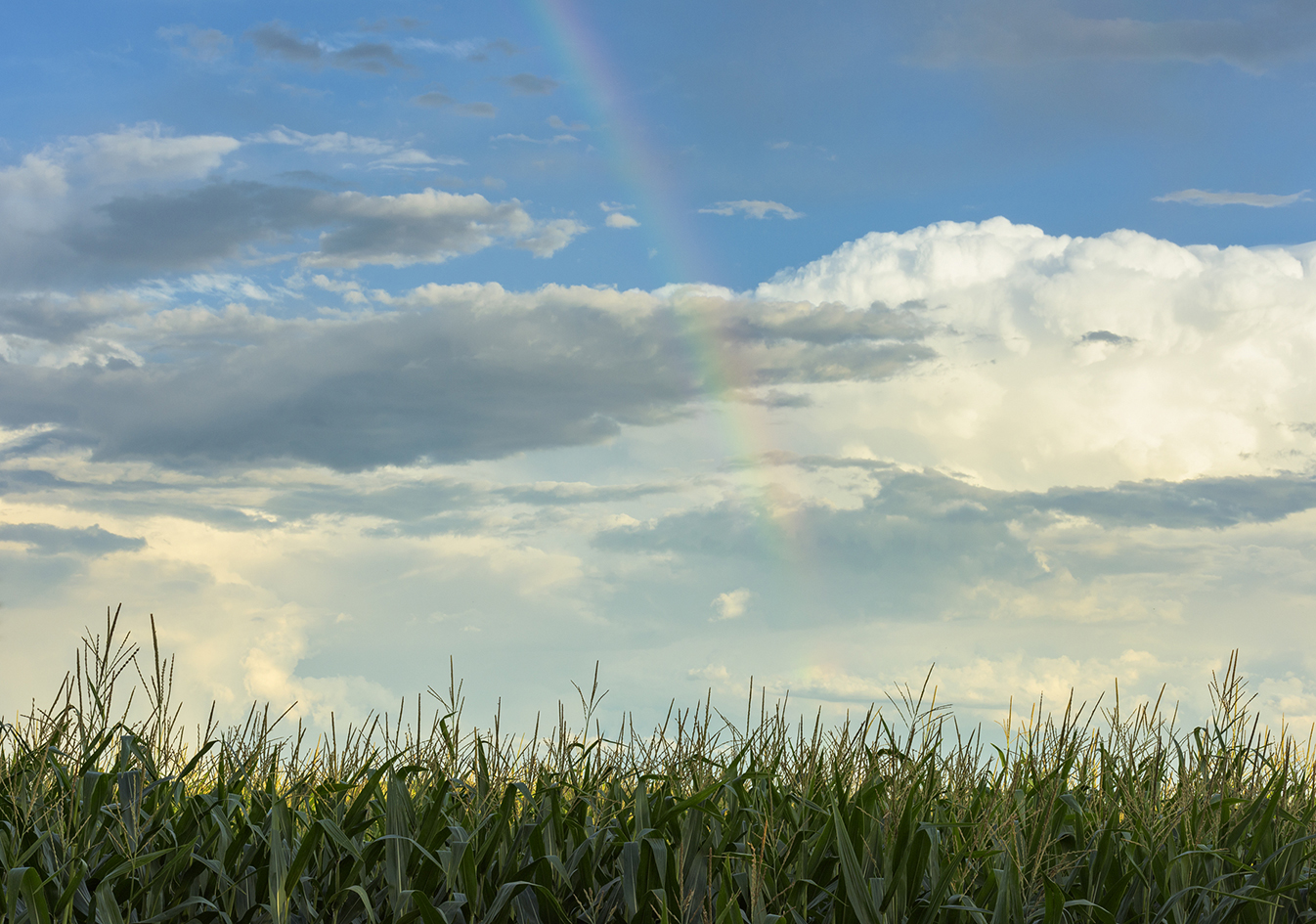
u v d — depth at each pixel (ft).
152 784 15.34
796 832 14.60
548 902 13.64
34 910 11.80
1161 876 14.57
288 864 14.07
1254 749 18.67
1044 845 14.57
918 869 13.85
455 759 18.19
